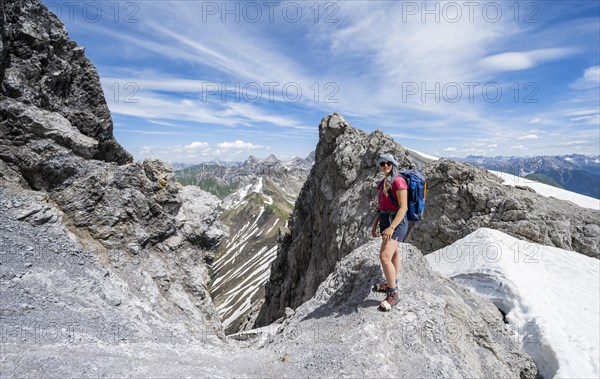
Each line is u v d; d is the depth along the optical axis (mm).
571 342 10375
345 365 7480
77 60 20953
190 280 20156
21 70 17141
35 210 13922
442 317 9023
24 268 10922
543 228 21328
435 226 25750
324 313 10258
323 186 42281
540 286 13500
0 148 15750
